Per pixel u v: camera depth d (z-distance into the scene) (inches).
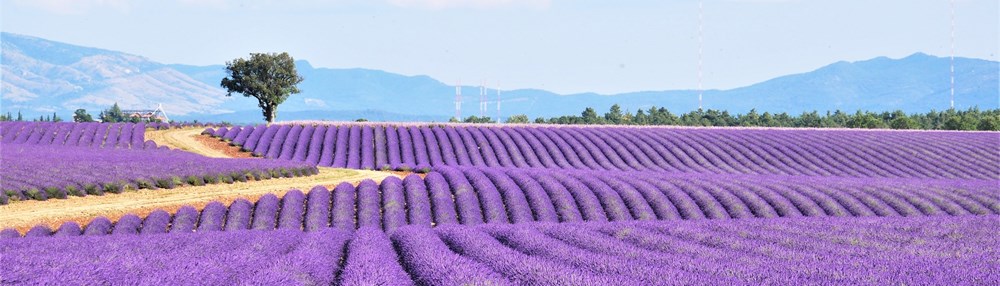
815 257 1675.7
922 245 1865.2
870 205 3243.1
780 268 1487.5
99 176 3491.6
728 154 5565.9
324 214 3036.4
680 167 5162.4
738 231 2021.4
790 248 1833.2
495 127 6397.6
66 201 3201.3
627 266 1487.5
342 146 5561.0
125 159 4082.2
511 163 5118.1
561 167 5059.1
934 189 3560.5
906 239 1950.1
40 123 6284.5
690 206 3122.5
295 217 2977.4
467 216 2967.5
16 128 5994.1
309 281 1450.5
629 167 5113.2
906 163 5305.1
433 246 1779.0
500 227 2087.8
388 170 4584.2
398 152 5442.9
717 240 1888.5
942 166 5226.4
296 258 1600.6
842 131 6584.6
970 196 3405.5
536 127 6461.6
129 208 3102.9
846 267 1485.0
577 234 1927.9
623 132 6240.2
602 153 5570.9
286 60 7691.9
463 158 5221.5
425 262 1563.7
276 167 4037.9
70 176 3449.8
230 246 1903.3
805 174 5004.9
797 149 5669.3
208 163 4015.8
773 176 4281.5
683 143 5797.2
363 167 4817.9
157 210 3041.3
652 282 1347.2
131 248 1847.9
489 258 1614.2
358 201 3255.4
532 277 1389.0
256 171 3885.3
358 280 1402.6
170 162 3986.2
